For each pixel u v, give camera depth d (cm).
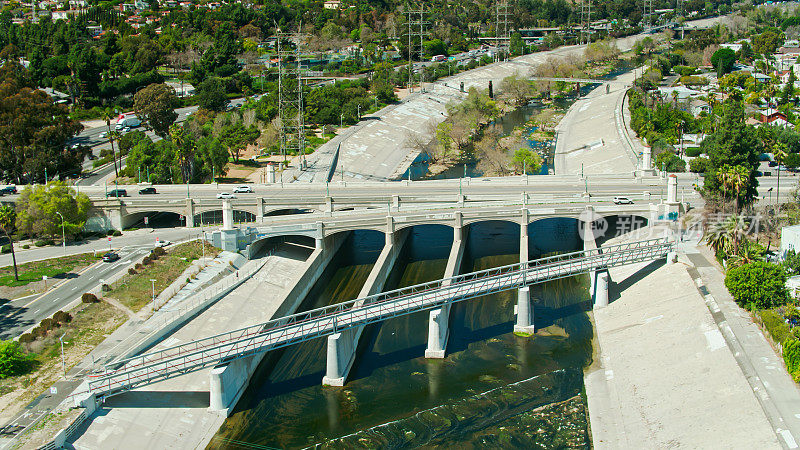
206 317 19612
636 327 19012
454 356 18525
